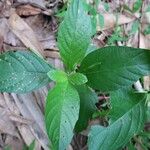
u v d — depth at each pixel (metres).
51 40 0.62
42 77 0.38
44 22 0.64
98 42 0.64
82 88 0.42
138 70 0.37
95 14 0.63
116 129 0.42
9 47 0.59
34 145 0.54
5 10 0.62
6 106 0.55
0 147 0.54
